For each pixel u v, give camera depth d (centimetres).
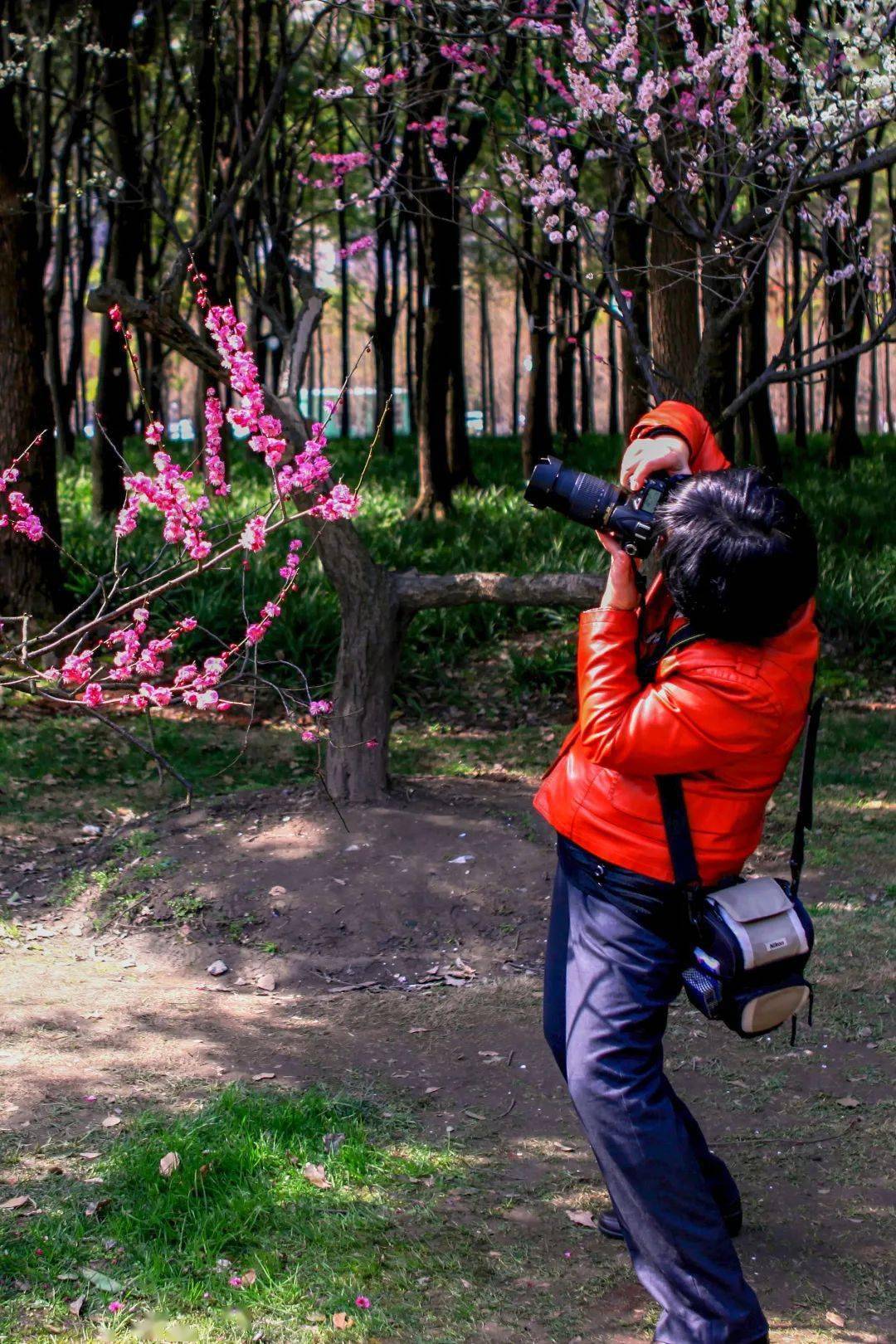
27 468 898
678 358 905
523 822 609
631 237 1259
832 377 1756
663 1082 245
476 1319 262
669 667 236
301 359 605
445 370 1357
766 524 225
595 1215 305
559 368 2041
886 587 1076
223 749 780
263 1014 440
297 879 546
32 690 312
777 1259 289
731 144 650
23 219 880
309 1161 322
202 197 1136
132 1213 290
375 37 858
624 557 245
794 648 235
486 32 678
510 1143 344
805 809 255
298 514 341
